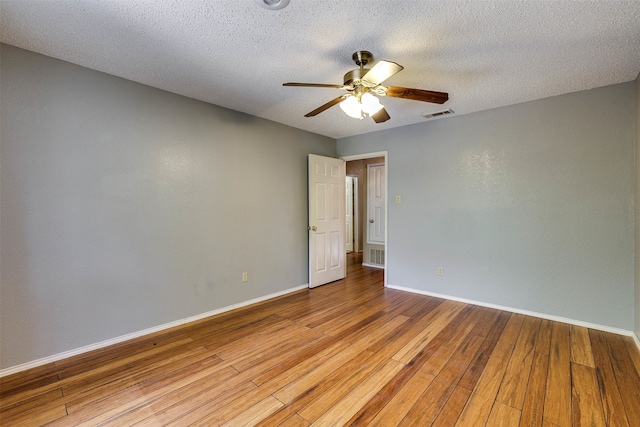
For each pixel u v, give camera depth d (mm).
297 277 4164
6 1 1568
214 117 3193
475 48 2068
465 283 3564
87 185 2363
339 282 4570
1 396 1826
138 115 2633
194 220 3031
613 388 1889
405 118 3688
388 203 4207
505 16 1717
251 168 3555
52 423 1611
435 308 3373
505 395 1837
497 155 3303
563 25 1803
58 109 2225
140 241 2660
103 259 2455
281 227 3926
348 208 7254
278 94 2906
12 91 2039
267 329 2828
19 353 2088
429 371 2102
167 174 2830
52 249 2213
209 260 3160
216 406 1751
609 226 2729
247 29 1848
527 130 3117
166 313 2834
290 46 2047
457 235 3604
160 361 2246
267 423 1617
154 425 1603
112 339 2508
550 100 2982
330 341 2572
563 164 2934
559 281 2979
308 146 4316
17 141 2061
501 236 3303
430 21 1765
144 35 1913
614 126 2688
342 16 1716
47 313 2197
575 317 2900
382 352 2373
